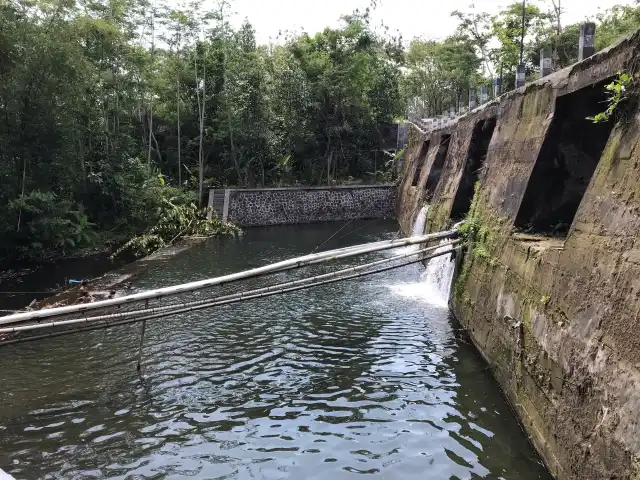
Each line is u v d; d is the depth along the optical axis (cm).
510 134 1136
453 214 1557
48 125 2100
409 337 1109
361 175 3988
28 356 1072
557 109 883
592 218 607
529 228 930
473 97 1895
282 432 745
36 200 2088
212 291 1584
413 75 4831
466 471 627
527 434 685
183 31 3403
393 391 856
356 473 637
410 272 1773
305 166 3781
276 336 1154
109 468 672
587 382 530
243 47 4091
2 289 1669
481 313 993
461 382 878
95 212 2639
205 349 1090
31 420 805
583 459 511
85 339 1166
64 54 2083
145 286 1650
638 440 424
